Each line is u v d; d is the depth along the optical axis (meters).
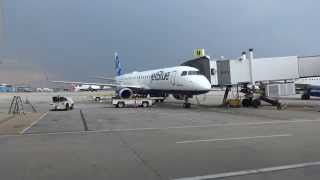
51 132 21.33
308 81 61.62
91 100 77.75
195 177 9.66
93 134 20.02
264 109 40.41
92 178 9.69
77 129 22.73
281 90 44.09
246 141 16.03
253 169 10.48
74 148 14.90
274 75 44.94
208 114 34.19
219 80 46.44
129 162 11.72
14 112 40.03
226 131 20.22
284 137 17.22
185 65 51.41
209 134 18.91
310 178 9.35
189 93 45.69
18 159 12.54
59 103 44.47
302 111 36.41
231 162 11.49
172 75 47.66
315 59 44.38
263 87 45.47
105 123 26.41
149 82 54.25
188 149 14.08
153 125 24.50
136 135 19.16
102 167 11.03
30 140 17.86
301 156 12.37
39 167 11.16
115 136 18.89
